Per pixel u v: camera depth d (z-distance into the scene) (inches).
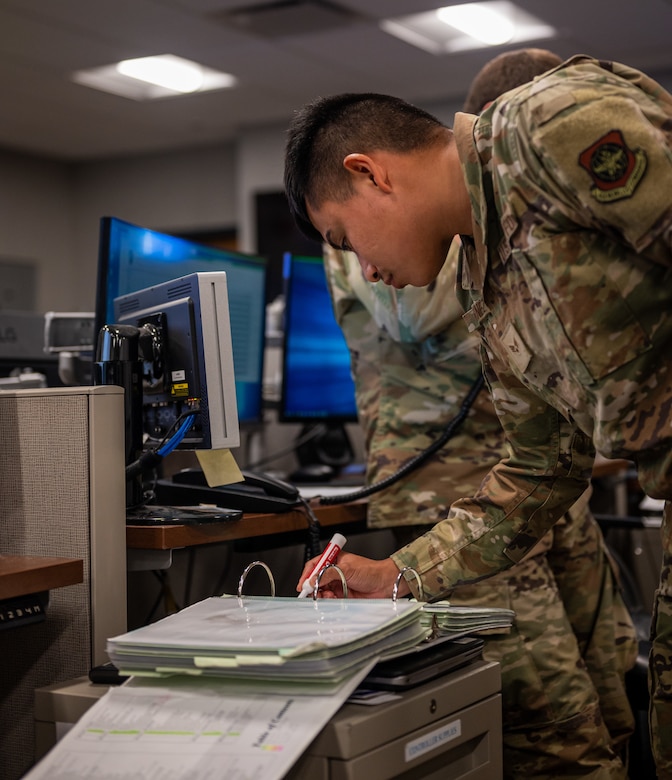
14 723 52.8
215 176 334.0
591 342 42.8
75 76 251.9
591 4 207.3
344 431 95.5
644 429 43.9
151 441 61.4
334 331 94.1
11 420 53.4
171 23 214.7
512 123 42.6
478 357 64.9
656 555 108.7
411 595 54.9
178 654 39.5
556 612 66.9
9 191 334.6
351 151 49.9
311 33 222.5
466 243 49.6
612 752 67.8
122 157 348.8
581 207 40.9
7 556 52.3
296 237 302.2
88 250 355.3
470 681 45.0
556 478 54.2
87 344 85.0
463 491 65.8
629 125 39.8
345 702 40.3
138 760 37.2
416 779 42.1
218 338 56.9
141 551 55.1
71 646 51.4
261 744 36.6
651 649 53.2
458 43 233.5
